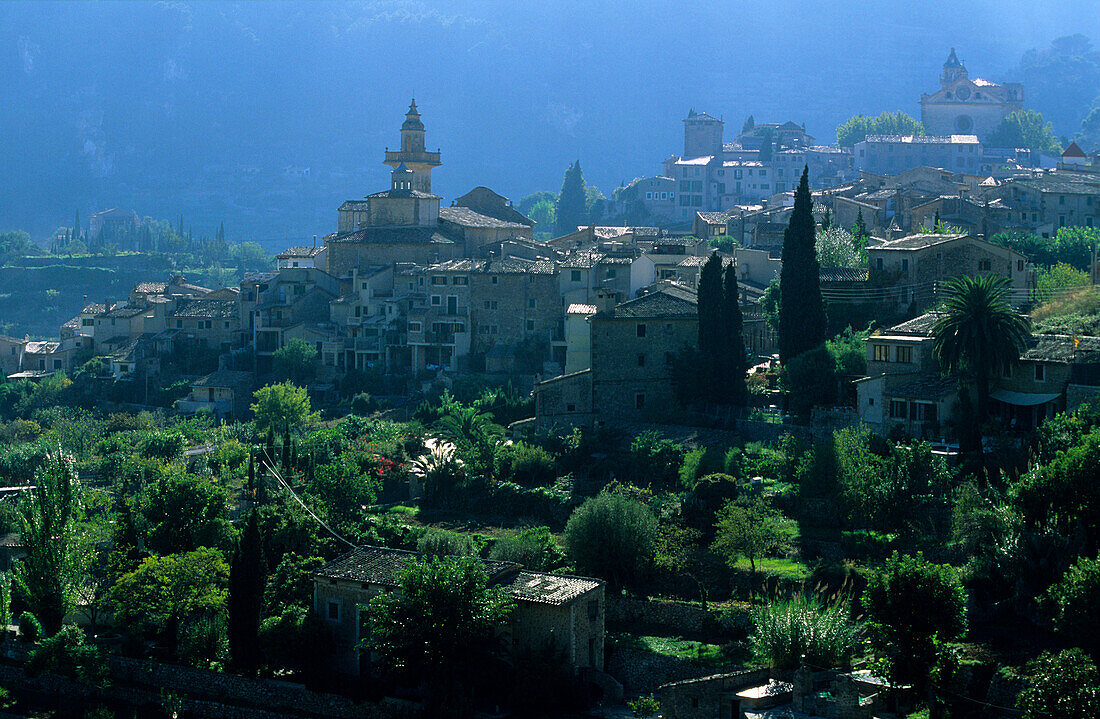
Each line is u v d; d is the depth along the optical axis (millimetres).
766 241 188000
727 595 87812
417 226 191500
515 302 163750
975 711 67000
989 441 97000
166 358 193625
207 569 90875
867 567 85250
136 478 129375
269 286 189125
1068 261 155000
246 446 138125
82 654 85250
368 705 76312
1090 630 66812
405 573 77500
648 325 126125
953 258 133875
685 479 103500
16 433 171500
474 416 130375
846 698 64750
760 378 126188
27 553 93875
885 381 106000
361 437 134375
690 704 67562
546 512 106500
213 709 80062
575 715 72750
